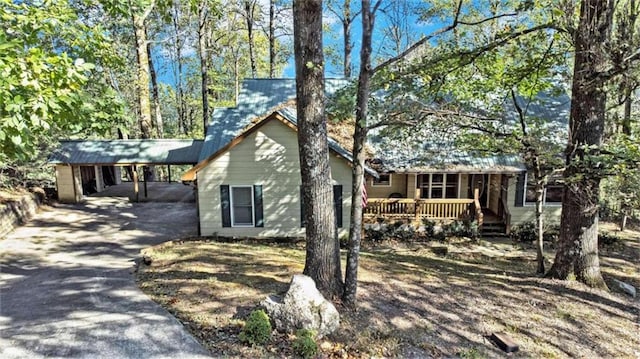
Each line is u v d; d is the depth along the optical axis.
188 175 13.65
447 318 7.54
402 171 14.41
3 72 4.76
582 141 8.91
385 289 8.75
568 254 9.74
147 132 23.27
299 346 6.05
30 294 8.48
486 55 10.20
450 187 17.16
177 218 16.61
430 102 11.10
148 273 9.70
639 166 7.73
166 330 6.75
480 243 14.48
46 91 5.20
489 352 6.45
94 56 8.08
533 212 15.57
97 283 9.08
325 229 7.41
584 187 9.10
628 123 9.58
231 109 17.30
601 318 7.89
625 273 11.16
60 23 6.75
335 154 13.52
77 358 6.02
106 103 8.00
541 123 10.88
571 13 8.53
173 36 28.95
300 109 7.16
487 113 11.43
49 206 18.03
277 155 13.65
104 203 19.23
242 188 13.86
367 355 6.12
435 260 12.27
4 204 14.43
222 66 35.38
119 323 7.04
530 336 7.04
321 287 7.48
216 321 6.97
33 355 6.11
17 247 12.37
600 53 8.30
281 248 12.77
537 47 10.15
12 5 6.06
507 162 15.00
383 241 14.52
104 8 8.49
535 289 9.27
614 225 16.73
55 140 16.69
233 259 10.69
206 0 17.44
